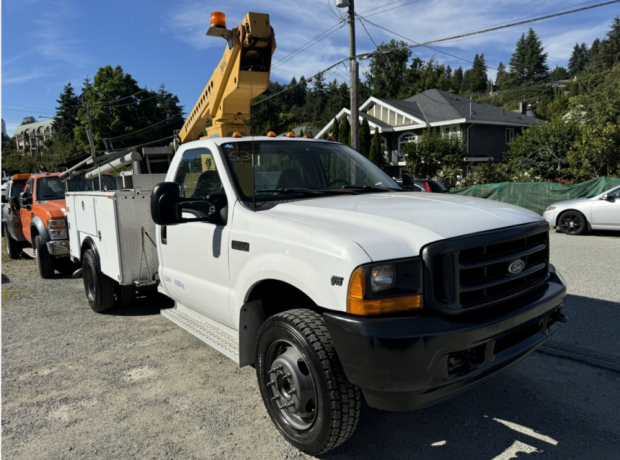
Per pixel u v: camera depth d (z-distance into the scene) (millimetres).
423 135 31109
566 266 8141
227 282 3553
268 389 3166
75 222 6523
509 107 61438
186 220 3449
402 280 2539
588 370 4062
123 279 5051
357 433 3244
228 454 3041
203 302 3945
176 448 3123
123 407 3693
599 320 5238
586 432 3156
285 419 3068
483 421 3336
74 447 3176
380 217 2869
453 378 2533
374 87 76250
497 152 34188
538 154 26469
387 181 4402
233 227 3459
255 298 3408
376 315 2496
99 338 5242
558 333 4887
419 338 2402
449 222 2781
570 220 12219
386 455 2988
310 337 2742
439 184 4668
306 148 4234
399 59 74250
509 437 3135
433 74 76812
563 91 79625
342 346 2549
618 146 19938
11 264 10453
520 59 116188
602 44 101125
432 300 2539
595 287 6629
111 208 5023
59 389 4039
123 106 56656
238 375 4215
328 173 4172
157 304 6504
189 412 3584
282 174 3889
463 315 2607
